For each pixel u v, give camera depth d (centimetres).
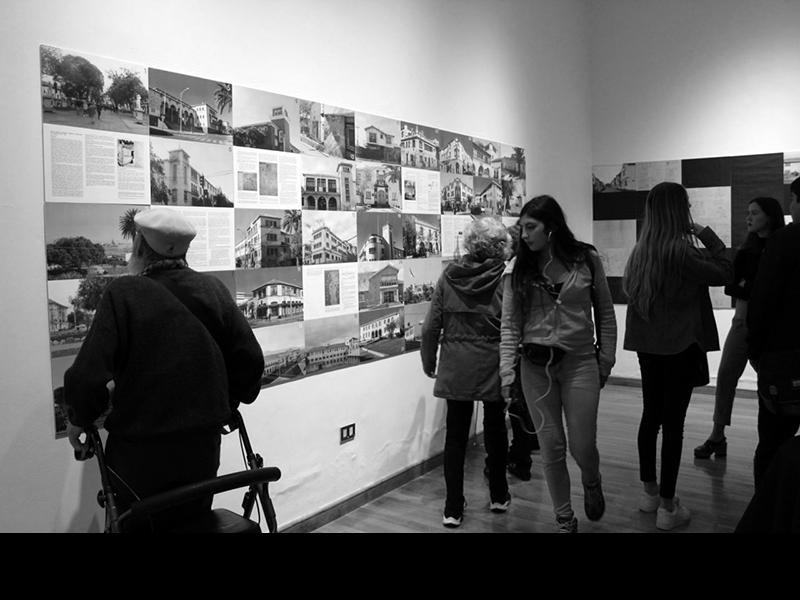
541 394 269
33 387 207
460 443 308
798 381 240
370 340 352
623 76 635
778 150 568
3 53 199
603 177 652
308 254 310
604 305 268
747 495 337
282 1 296
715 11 588
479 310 296
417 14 394
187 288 181
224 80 268
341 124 330
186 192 252
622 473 375
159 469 169
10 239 201
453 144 431
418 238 394
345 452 334
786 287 247
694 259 271
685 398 287
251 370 190
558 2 585
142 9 237
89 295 221
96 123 223
